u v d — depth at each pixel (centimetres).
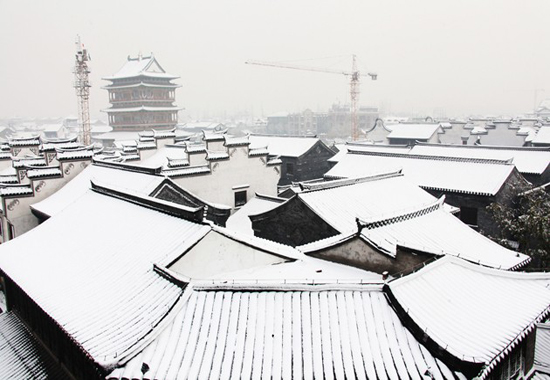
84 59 11575
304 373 1303
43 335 2177
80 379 1797
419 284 1600
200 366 1339
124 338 1502
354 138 14538
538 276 1855
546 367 1853
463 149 6112
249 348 1377
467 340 1410
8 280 2620
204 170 4347
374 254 2138
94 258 2119
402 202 3362
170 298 1623
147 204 2409
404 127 9931
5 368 2111
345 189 3297
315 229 2914
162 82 12244
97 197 2830
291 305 1497
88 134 11900
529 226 3559
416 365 1318
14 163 4119
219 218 3766
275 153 6962
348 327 1426
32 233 2641
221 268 2078
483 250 2545
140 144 5478
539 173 4984
